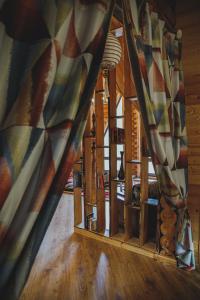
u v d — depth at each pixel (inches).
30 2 36.6
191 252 85.0
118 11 71.7
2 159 31.8
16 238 34.9
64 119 39.7
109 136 105.7
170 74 85.3
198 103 91.0
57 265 89.7
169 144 76.5
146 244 100.1
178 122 86.0
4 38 34.2
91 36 43.5
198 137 91.1
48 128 38.1
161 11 81.3
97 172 113.1
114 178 108.3
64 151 40.9
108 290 75.2
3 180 31.5
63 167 40.3
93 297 71.9
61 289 75.5
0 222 32.5
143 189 96.7
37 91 35.1
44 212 38.4
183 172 87.5
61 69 39.9
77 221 123.1
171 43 85.5
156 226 100.3
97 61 45.5
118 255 97.2
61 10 39.9
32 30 36.6
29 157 34.7
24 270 35.6
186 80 93.5
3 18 34.1
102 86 109.1
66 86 41.1
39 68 35.6
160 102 74.4
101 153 113.6
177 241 85.0
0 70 33.8
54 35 37.8
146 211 99.7
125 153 101.0
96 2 44.8
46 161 37.4
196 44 91.0
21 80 35.2
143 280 80.4
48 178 37.1
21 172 33.7
